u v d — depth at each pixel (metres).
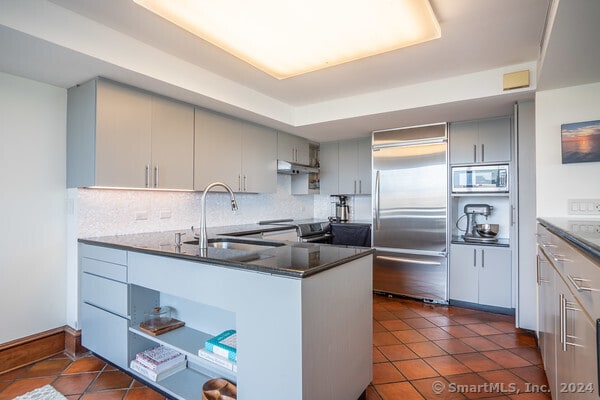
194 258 1.68
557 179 2.50
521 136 2.96
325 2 1.53
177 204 3.26
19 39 1.80
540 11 1.89
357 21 1.67
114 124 2.42
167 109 2.78
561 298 1.44
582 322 1.12
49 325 2.50
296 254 1.74
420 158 3.84
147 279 1.95
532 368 2.26
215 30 1.76
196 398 1.79
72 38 1.93
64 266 2.59
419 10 1.59
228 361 1.67
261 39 1.84
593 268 1.01
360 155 4.62
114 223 2.76
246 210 4.05
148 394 1.97
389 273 4.03
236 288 1.53
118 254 2.14
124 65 2.19
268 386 1.42
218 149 3.24
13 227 2.34
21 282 2.37
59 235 2.57
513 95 2.74
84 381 2.12
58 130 2.56
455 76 2.88
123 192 2.82
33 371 2.25
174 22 1.68
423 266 3.81
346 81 3.00
